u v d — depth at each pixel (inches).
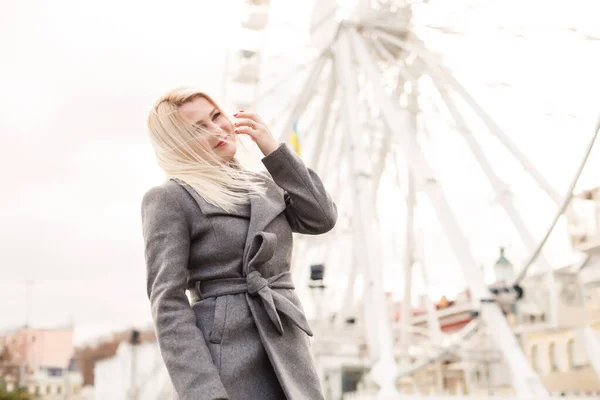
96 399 2728.8
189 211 96.7
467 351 578.9
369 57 580.7
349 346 1017.5
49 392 3191.4
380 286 513.0
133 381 954.1
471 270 517.3
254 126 103.5
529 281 518.9
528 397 471.8
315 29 605.0
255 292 93.7
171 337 90.1
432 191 531.5
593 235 463.8
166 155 101.0
